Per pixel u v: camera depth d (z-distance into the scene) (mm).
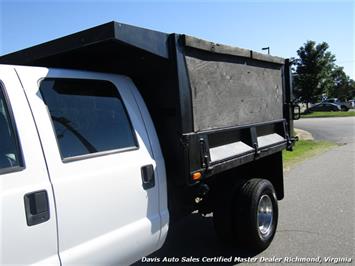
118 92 3338
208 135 3818
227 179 4613
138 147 3289
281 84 5695
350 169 10625
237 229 4434
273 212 4859
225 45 4141
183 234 5488
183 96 3496
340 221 5914
